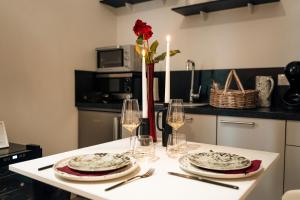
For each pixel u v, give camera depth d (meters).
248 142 1.94
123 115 1.25
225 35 2.62
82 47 2.84
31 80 2.35
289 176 1.79
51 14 2.50
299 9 2.28
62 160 1.01
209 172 0.88
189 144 1.43
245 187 0.80
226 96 2.09
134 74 2.75
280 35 2.36
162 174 0.92
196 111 2.14
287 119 1.79
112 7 3.24
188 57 2.82
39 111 2.43
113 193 0.76
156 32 3.02
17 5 2.22
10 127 2.20
